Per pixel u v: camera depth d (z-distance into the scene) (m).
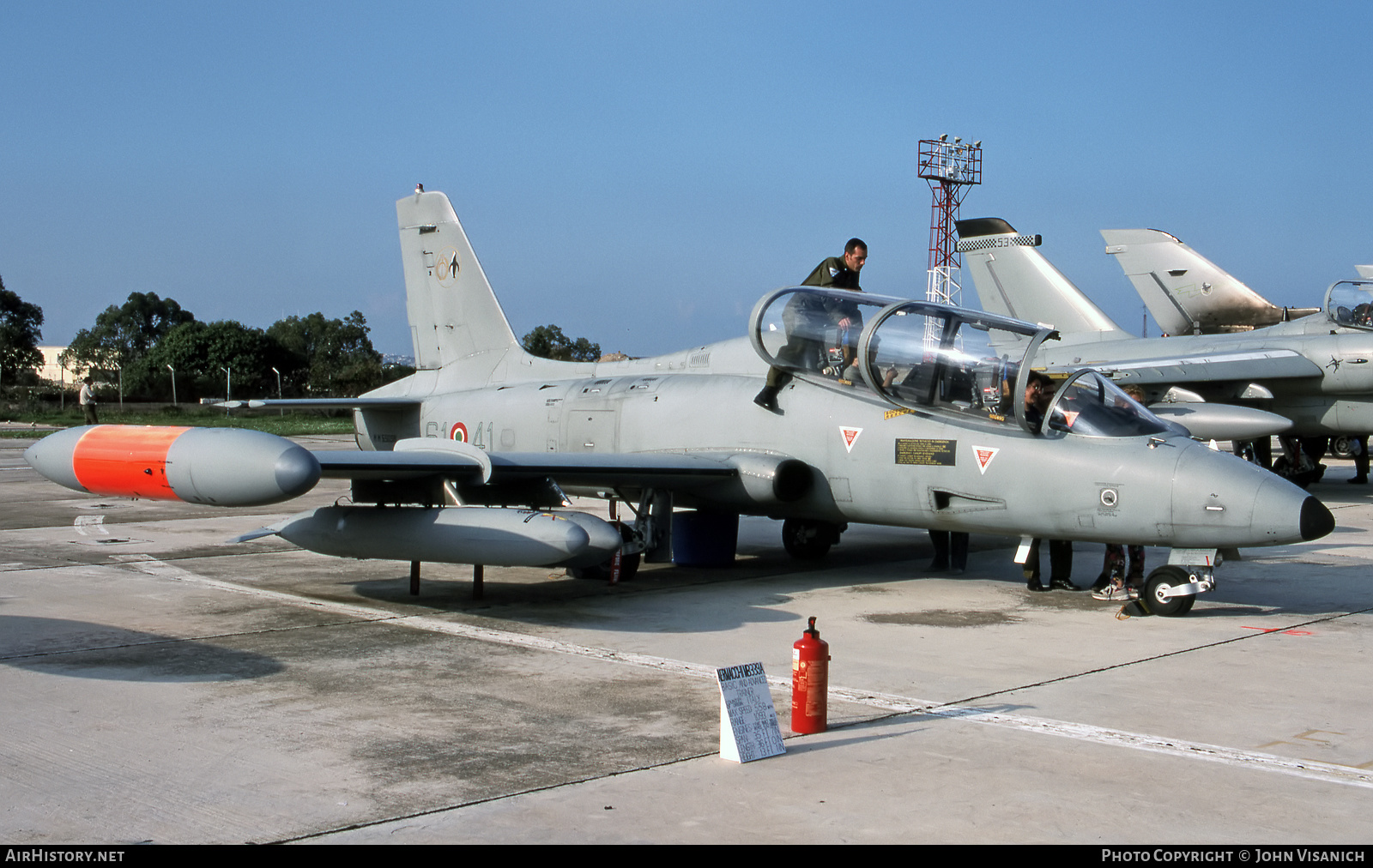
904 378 9.67
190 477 7.85
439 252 15.42
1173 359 20.47
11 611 8.98
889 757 5.15
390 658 7.32
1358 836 4.20
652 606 9.35
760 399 10.76
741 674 5.22
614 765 5.04
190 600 9.52
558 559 8.27
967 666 7.13
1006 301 26.84
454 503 9.29
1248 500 8.05
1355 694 6.39
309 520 9.58
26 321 106.44
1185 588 8.66
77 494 20.47
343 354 101.31
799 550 12.23
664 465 10.09
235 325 86.12
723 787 4.73
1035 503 8.98
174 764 5.06
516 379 14.42
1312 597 9.80
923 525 9.94
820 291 10.47
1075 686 6.57
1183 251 25.56
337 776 4.89
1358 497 19.11
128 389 79.94
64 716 5.86
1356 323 19.45
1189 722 5.79
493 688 6.51
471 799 4.59
